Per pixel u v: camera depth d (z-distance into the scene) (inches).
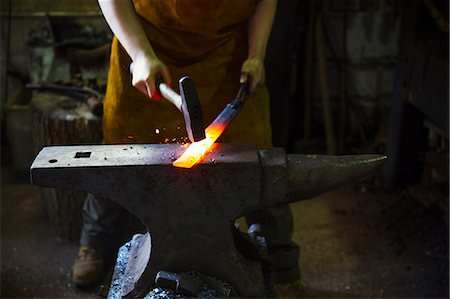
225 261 76.9
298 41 167.0
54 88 138.9
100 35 160.2
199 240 75.8
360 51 168.6
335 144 167.2
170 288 75.8
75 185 72.3
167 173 72.0
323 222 144.0
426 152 151.5
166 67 90.4
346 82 170.6
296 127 174.9
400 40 148.0
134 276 79.4
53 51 159.3
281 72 145.4
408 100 145.8
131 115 101.0
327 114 165.5
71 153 75.0
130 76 99.3
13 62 165.5
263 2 100.5
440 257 130.9
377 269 128.2
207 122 101.9
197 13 92.8
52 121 127.6
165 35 96.3
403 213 145.9
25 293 120.9
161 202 73.5
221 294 75.4
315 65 169.6
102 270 122.5
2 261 129.7
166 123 100.6
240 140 101.8
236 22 98.4
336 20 165.9
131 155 74.3
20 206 149.4
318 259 131.4
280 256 111.1
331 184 76.0
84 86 140.9
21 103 161.0
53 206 133.6
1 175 161.9
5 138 169.8
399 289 122.4
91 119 127.0
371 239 137.6
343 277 126.1
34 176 71.5
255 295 77.8
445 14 141.3
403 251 133.3
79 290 121.8
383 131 169.8
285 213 109.7
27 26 160.4
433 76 132.0
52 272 127.0
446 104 126.3
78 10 159.8
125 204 73.5
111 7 89.7
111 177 71.9
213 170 71.9
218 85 100.6
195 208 73.9
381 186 157.4
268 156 75.2
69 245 135.4
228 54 100.1
